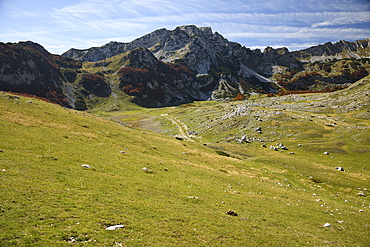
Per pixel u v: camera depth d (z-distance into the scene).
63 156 31.64
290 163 72.12
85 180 25.61
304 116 168.75
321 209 33.53
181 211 22.81
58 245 13.59
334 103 196.62
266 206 30.69
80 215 17.70
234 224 21.86
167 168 41.28
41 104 68.88
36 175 23.52
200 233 18.69
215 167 55.97
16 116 45.69
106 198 22.14
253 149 116.62
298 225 25.20
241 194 35.19
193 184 34.94
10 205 16.98
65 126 49.84
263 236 20.38
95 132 53.00
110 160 36.28
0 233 13.72
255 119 166.50
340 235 23.92
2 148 28.53
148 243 15.59
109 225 17.25
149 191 27.17
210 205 26.55
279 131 142.38
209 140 147.12
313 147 111.56
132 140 56.34
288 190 47.28
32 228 14.87
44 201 18.80
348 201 44.66
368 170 80.75
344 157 97.44
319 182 58.50
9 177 21.42
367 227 27.39
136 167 36.28
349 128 134.50
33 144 32.91
